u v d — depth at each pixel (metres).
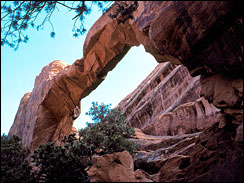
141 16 11.95
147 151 19.70
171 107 26.94
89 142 16.38
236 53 9.20
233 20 9.08
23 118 25.73
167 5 10.53
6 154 13.67
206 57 9.99
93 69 18.47
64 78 20.81
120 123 19.69
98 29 16.08
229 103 9.98
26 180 12.20
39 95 24.08
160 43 10.69
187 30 9.81
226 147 10.55
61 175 12.13
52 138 22.47
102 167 12.14
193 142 15.81
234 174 9.44
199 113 21.81
